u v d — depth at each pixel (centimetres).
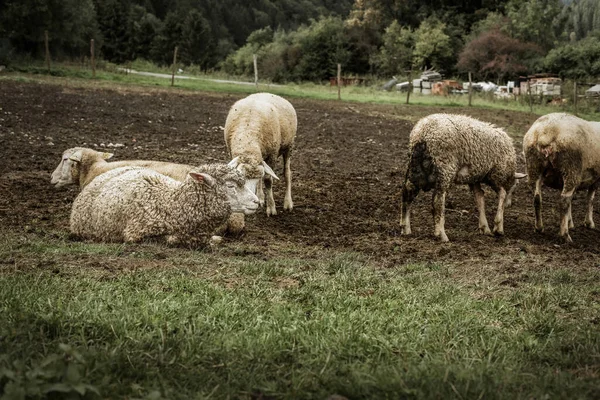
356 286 709
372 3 6894
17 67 3675
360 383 441
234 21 12106
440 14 6688
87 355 450
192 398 419
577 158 1074
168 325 530
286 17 13400
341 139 2122
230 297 617
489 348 527
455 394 434
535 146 1102
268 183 1143
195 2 11706
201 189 852
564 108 3438
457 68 5741
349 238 1028
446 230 1127
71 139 1747
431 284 728
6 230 902
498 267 839
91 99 2638
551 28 5603
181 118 2320
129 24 7969
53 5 4575
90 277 659
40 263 700
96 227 876
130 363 455
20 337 480
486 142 1038
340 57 6156
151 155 1611
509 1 6600
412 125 2619
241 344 504
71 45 4894
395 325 571
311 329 548
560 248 1031
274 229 1064
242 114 1080
